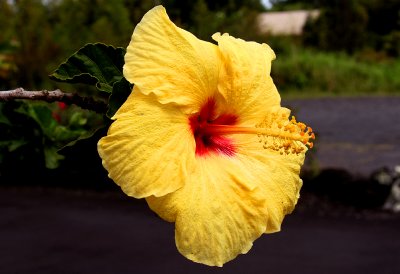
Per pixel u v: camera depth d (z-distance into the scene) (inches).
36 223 293.3
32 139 73.8
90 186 350.9
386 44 1031.6
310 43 987.3
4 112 72.7
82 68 52.6
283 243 270.5
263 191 54.8
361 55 914.1
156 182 45.3
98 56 52.8
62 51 500.1
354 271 234.5
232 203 50.7
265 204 51.9
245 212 50.9
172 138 47.2
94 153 51.5
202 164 52.9
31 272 231.0
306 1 1744.6
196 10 575.8
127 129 44.7
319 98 703.1
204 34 557.6
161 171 45.6
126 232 281.4
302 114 581.0
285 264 243.8
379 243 267.6
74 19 553.0
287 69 772.6
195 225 47.9
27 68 446.0
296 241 272.7
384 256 251.1
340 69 798.5
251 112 57.7
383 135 463.5
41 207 318.7
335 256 252.7
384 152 396.5
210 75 51.5
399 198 316.2
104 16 539.8
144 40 46.5
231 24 659.4
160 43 47.3
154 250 258.2
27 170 77.2
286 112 59.1
